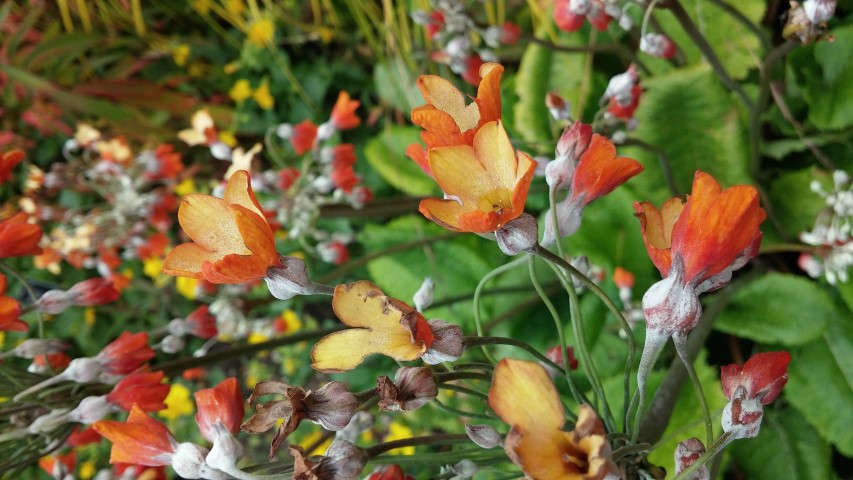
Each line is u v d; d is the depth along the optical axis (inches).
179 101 17.7
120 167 14.0
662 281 6.3
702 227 5.9
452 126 6.2
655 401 9.3
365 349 6.3
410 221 14.3
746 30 11.6
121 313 17.3
